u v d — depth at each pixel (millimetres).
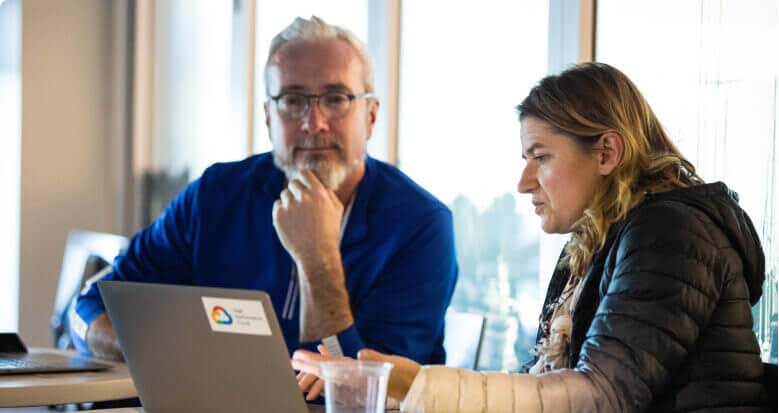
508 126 3434
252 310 1511
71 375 2195
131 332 1723
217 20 4965
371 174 2945
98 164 5312
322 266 2680
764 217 2477
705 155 2646
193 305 1588
